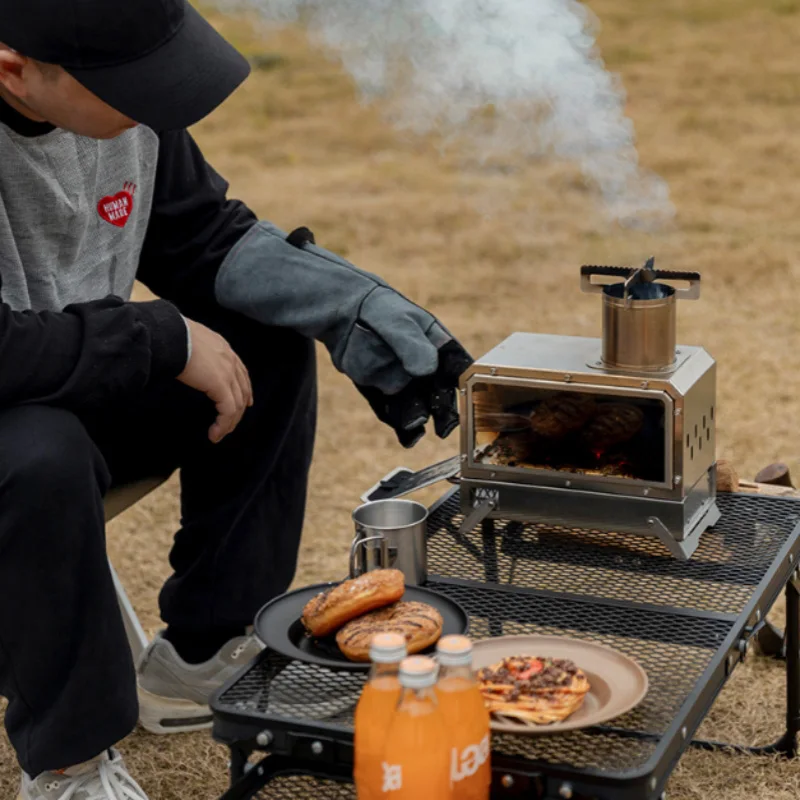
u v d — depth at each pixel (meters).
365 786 1.38
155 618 2.79
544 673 1.54
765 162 7.15
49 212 2.01
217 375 1.96
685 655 1.69
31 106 1.80
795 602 2.12
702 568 1.94
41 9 1.68
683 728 1.49
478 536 2.09
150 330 1.85
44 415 1.71
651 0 11.34
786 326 4.72
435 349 2.11
